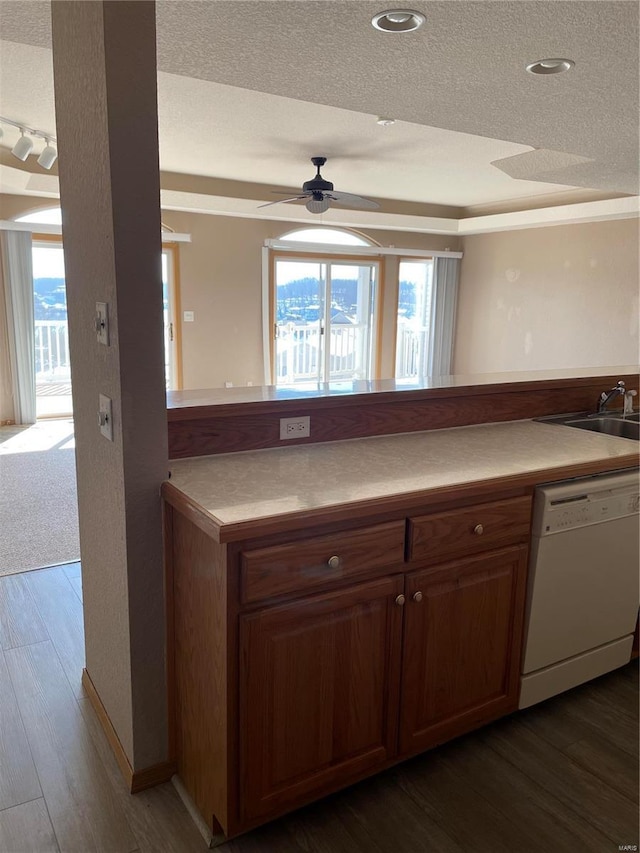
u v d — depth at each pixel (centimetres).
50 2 173
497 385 252
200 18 183
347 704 158
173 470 176
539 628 190
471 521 169
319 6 176
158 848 150
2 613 259
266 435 203
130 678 164
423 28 191
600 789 171
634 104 265
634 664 231
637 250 625
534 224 697
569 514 186
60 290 661
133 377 150
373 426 225
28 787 169
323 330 781
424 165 532
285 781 152
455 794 169
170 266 660
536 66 222
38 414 634
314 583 146
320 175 544
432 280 820
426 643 169
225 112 387
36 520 362
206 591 145
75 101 156
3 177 506
